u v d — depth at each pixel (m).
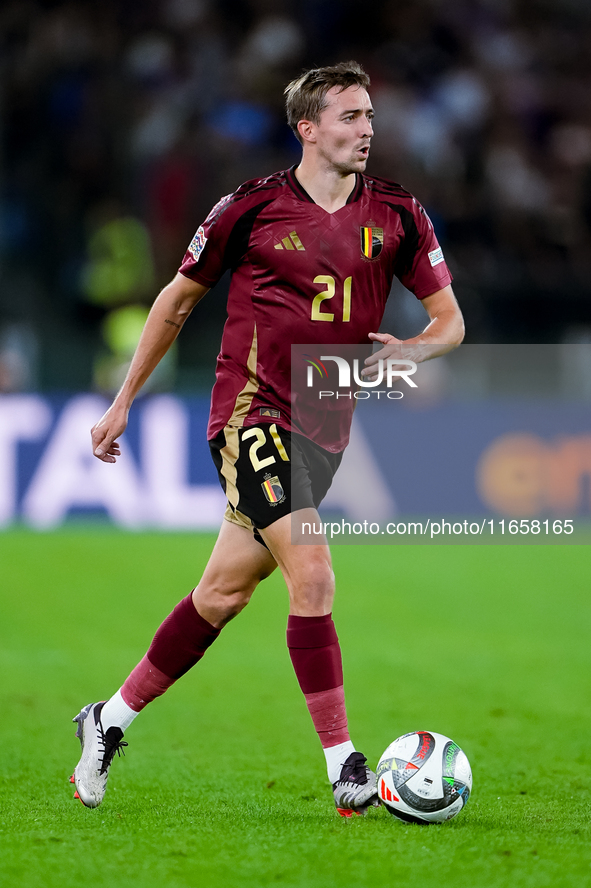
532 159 60.12
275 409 13.20
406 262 13.69
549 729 18.64
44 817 12.81
